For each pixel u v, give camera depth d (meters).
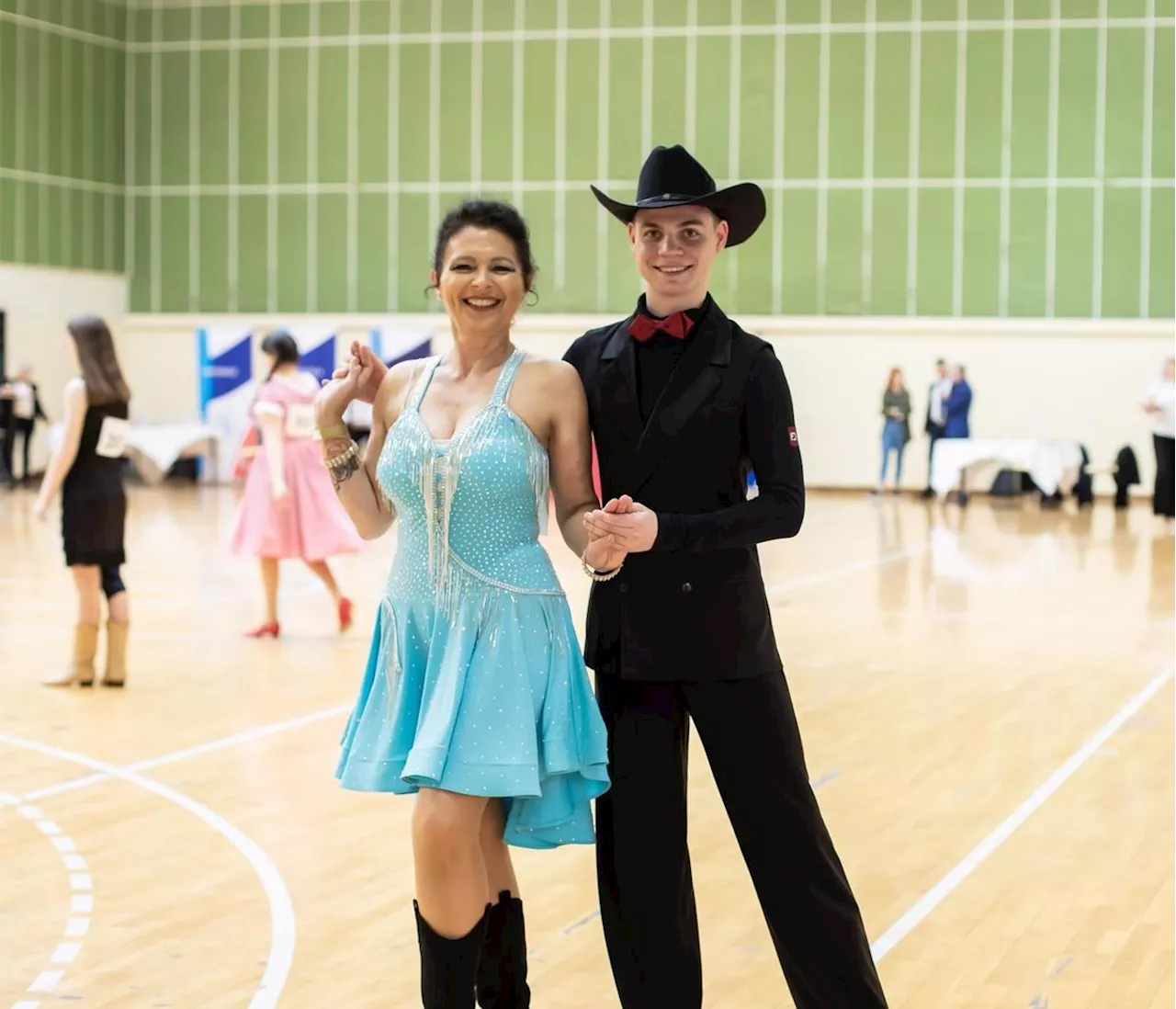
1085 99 22.28
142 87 24.62
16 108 22.80
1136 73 22.16
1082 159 22.33
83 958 4.07
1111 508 20.06
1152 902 4.57
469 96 23.80
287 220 24.39
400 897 4.61
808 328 22.91
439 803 2.97
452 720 2.96
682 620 3.09
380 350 23.50
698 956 3.16
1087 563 13.78
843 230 22.84
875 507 20.06
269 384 9.49
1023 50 22.36
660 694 3.14
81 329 7.99
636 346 3.17
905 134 22.66
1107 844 5.20
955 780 6.09
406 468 3.10
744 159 23.09
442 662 3.05
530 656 3.05
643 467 3.12
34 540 15.09
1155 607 11.05
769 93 22.97
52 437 21.42
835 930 3.11
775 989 3.86
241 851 5.10
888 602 11.25
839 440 22.94
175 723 7.18
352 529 9.68
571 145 23.55
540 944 4.19
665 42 23.20
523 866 4.96
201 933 4.28
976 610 10.84
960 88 22.52
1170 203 22.17
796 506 3.08
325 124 24.22
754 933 4.29
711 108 23.14
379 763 3.05
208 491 22.17
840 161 22.84
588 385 3.19
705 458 3.11
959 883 4.76
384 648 3.12
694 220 3.13
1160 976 3.95
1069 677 8.35
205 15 24.41
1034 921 4.40
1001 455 20.16
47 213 23.36
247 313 24.55
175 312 24.72
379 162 24.11
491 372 3.20
